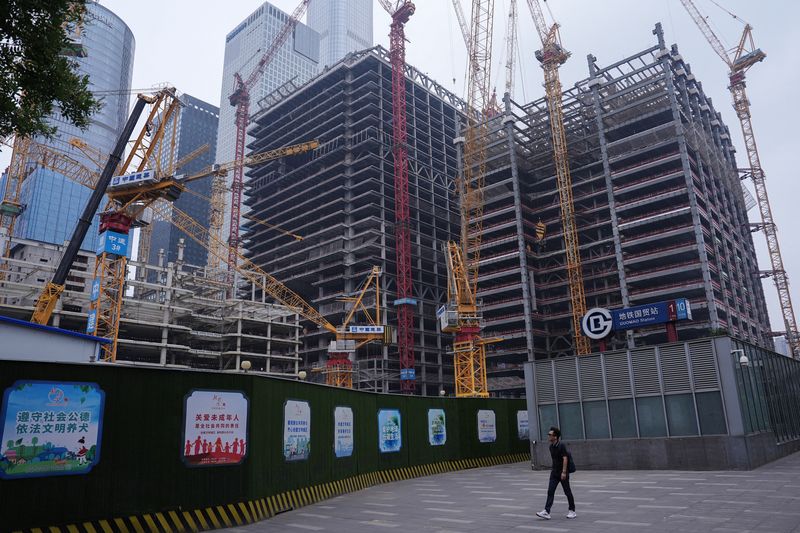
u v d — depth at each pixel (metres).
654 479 24.36
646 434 29.52
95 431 13.94
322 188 154.75
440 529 14.80
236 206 177.75
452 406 36.47
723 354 27.78
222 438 16.55
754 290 142.00
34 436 12.97
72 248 61.66
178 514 15.00
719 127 141.00
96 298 74.81
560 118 132.25
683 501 17.66
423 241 152.12
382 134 149.12
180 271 124.00
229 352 117.62
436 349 138.38
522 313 132.12
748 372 30.00
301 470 20.23
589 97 133.50
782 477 22.38
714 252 110.38
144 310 108.00
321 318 132.62
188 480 15.48
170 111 76.00
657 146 115.75
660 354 29.83
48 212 181.00
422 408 33.47
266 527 15.75
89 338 26.86
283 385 19.73
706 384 28.08
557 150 131.50
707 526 13.61
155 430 15.07
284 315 130.38
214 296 134.75
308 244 154.00
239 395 17.31
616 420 30.59
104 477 13.88
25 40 11.30
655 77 118.44
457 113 168.38
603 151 124.12
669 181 114.31
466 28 129.62
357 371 121.81
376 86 151.00
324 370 120.12
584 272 128.75
